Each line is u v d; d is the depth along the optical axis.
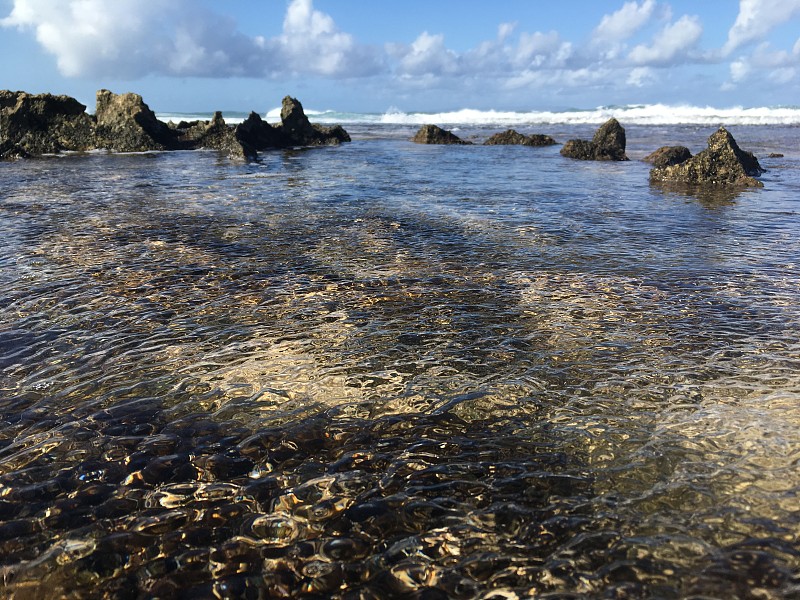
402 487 1.14
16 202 4.23
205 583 0.91
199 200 4.38
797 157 7.59
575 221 3.62
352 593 0.89
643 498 1.08
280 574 0.93
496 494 1.11
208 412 1.42
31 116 9.45
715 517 1.03
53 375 1.59
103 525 1.04
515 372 1.60
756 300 2.14
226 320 1.99
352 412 1.42
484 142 11.63
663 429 1.31
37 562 0.95
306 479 1.17
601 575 0.91
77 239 3.07
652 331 1.87
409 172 6.47
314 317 2.01
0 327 1.91
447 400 1.46
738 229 3.36
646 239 3.12
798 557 0.93
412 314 2.04
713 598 0.86
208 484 1.15
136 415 1.40
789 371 1.57
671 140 10.82
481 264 2.65
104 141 9.66
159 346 1.78
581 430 1.32
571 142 8.47
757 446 1.23
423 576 0.92
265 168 6.93
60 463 1.22
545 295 2.22
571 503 1.08
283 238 3.14
